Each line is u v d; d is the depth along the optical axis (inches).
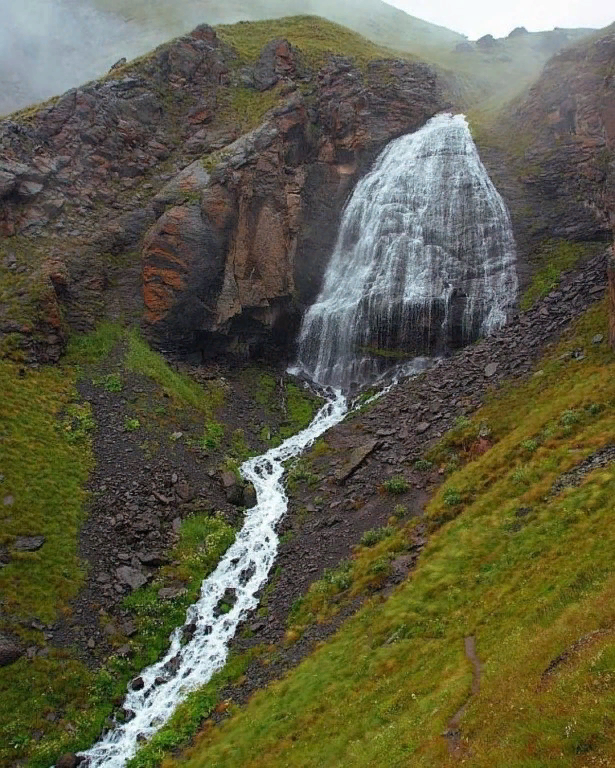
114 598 912.9
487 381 1291.8
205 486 1163.9
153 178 1845.5
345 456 1229.7
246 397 1518.2
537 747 365.7
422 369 1557.6
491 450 1040.8
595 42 1975.9
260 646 831.7
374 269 1777.8
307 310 1781.5
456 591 736.3
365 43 2871.6
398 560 871.1
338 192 2001.7
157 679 826.2
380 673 654.5
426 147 2054.6
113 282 1604.3
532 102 2094.0
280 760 591.2
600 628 485.7
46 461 1089.4
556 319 1385.3
